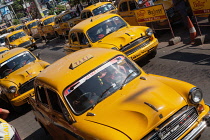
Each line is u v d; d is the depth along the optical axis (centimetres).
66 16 2130
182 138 382
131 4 1270
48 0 4938
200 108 404
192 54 844
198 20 1199
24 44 2259
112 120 382
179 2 1112
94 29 940
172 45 1018
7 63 1001
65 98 443
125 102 406
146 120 365
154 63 896
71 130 425
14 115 998
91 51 550
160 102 387
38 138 724
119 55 507
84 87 452
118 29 941
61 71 492
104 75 466
